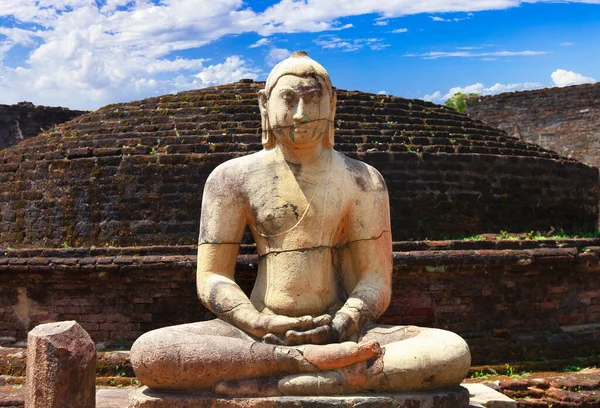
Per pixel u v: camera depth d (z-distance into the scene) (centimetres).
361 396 588
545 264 1079
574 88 2953
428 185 1228
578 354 1066
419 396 590
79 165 1203
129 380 938
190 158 1170
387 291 680
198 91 1399
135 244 1160
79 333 570
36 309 1059
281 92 666
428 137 1308
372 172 710
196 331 620
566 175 1397
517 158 1309
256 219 678
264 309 668
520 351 1034
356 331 645
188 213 1159
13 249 1105
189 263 996
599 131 2884
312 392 590
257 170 686
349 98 1388
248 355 595
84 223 1185
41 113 2627
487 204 1270
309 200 671
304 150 678
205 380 595
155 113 1314
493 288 1071
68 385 552
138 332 1029
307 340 612
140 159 1180
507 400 682
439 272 1027
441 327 1040
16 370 988
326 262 675
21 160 1282
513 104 3102
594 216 1491
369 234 686
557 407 888
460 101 3716
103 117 1345
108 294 1037
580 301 1134
